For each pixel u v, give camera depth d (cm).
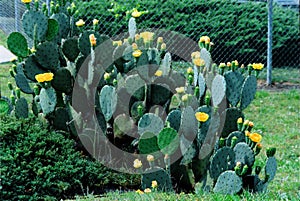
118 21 939
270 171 400
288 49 1068
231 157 391
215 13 1010
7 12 1149
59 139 453
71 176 431
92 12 932
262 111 748
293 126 683
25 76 496
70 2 529
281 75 988
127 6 952
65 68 467
